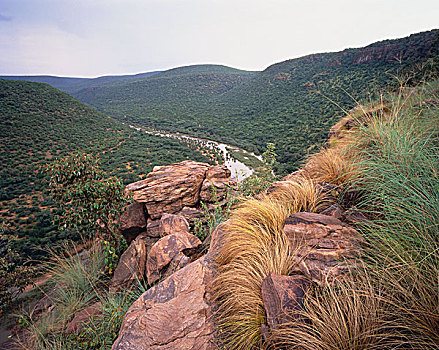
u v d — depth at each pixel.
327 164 3.42
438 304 1.06
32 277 6.54
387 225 1.56
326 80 109.75
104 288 4.52
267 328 1.53
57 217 5.00
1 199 46.94
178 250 3.83
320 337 1.26
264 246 2.14
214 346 1.72
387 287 1.25
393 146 2.34
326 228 1.94
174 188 7.22
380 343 1.12
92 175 5.23
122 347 1.84
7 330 4.90
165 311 2.07
